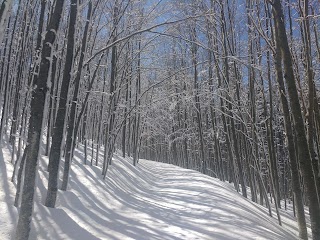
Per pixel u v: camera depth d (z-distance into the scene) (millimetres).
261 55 10516
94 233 4711
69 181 7457
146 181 12336
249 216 6594
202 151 21109
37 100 4137
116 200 7348
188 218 5914
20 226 3820
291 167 7348
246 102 11672
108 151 9281
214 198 7883
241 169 12570
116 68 11414
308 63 6551
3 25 3557
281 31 6340
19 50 8867
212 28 12906
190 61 18438
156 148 42500
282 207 14758
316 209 5727
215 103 17469
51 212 5184
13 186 5559
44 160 7984
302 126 5977
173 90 20297
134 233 4797
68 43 5910
